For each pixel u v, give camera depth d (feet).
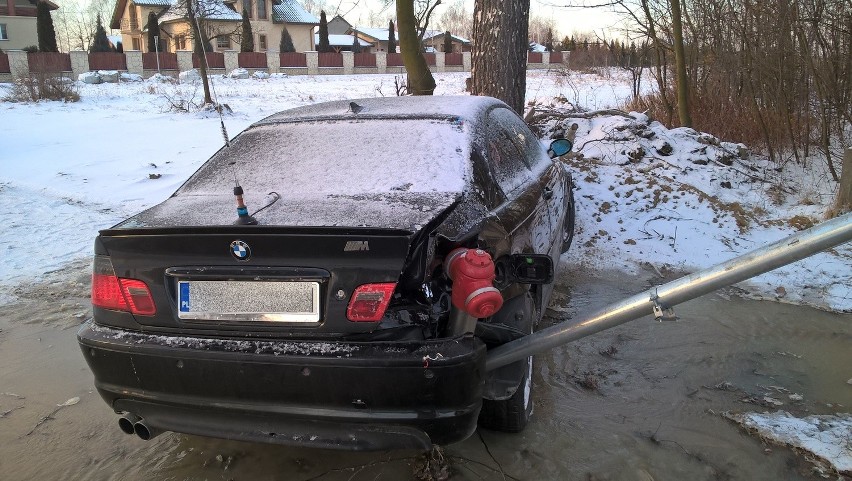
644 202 21.52
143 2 159.33
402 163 10.25
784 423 10.13
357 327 7.55
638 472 9.15
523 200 11.21
